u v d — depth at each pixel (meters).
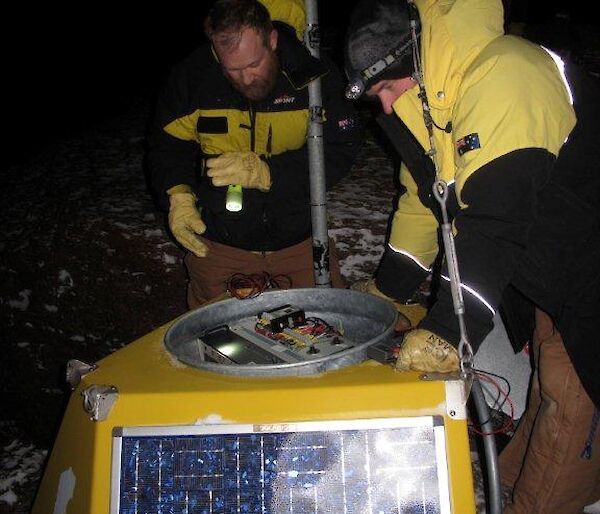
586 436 1.83
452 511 1.39
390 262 1.98
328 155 2.27
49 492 1.55
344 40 1.59
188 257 2.49
